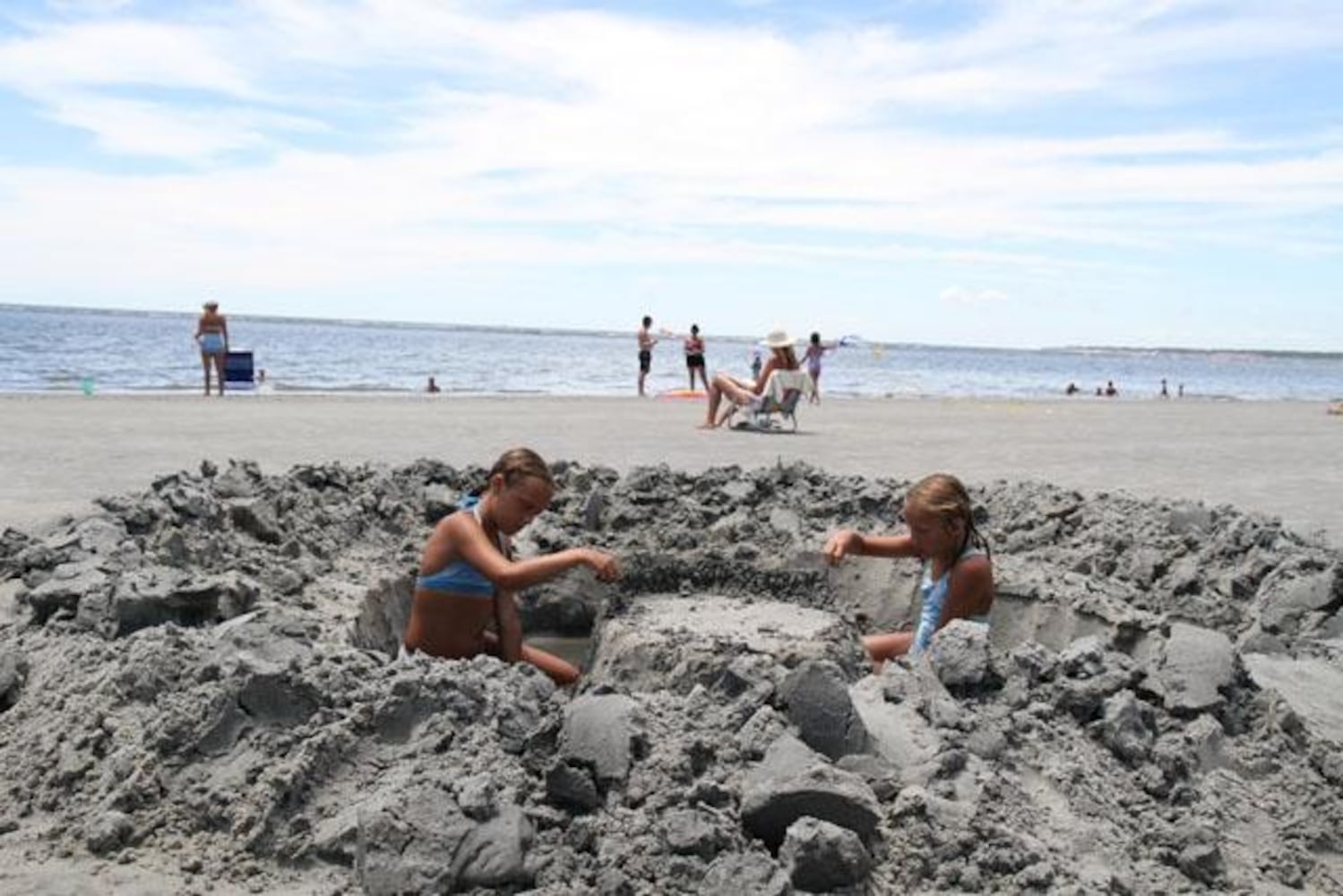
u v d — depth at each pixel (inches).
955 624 184.2
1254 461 659.4
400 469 343.9
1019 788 152.8
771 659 206.7
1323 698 207.2
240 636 168.6
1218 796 161.8
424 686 153.9
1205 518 313.0
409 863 126.0
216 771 146.1
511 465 220.2
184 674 166.4
